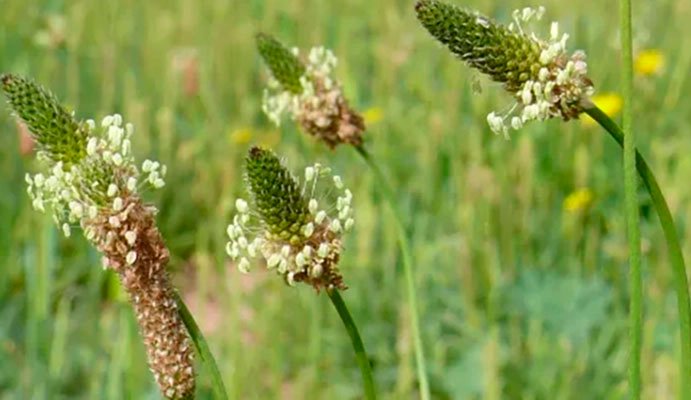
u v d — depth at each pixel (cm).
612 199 750
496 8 994
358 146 399
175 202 801
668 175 737
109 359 592
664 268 611
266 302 621
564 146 782
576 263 664
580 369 589
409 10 1051
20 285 707
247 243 266
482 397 575
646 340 546
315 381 586
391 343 643
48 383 579
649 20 980
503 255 683
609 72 901
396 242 699
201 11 1040
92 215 250
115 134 255
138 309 252
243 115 893
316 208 266
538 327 602
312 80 402
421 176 778
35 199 256
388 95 889
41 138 256
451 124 799
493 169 743
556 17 948
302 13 1037
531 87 260
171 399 254
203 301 610
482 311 652
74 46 873
